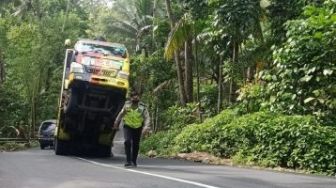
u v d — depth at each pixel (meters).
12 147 25.62
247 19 15.53
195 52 21.02
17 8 42.44
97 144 16.77
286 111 13.62
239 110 15.66
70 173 9.63
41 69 35.47
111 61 15.42
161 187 7.66
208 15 17.25
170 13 21.77
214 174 9.59
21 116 33.09
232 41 17.23
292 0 16.00
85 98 15.27
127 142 11.30
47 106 36.81
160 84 28.95
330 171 10.61
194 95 25.59
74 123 16.08
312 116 12.57
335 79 12.92
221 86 20.27
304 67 13.09
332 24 12.95
